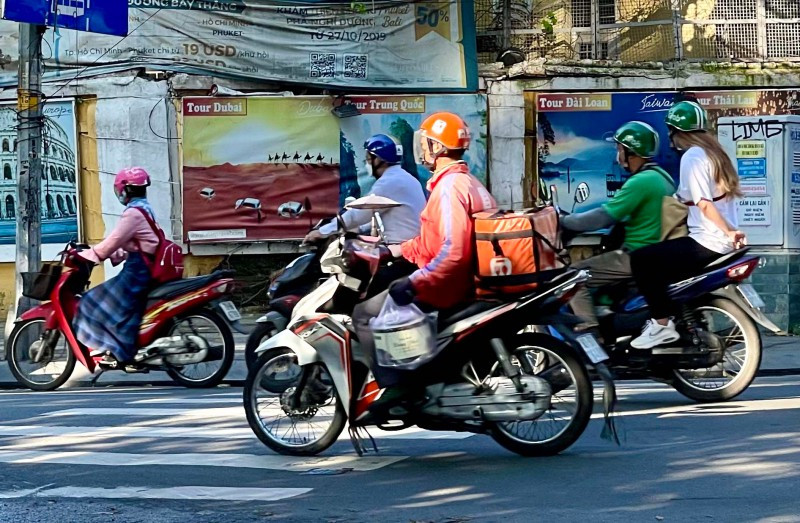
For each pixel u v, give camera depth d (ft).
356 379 20.65
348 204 22.58
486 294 20.10
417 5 50.29
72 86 50.44
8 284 51.98
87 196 50.83
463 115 50.37
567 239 25.62
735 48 52.16
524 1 53.57
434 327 19.93
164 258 32.76
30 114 41.16
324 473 20.13
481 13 53.11
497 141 50.29
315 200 50.21
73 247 33.58
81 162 50.78
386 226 27.12
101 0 41.47
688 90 49.08
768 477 18.58
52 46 50.34
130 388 34.17
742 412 25.09
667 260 25.53
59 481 19.97
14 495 18.94
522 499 17.71
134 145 50.14
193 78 50.03
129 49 50.19
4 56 51.01
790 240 47.37
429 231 20.49
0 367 39.47
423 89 50.29
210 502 18.21
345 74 50.21
